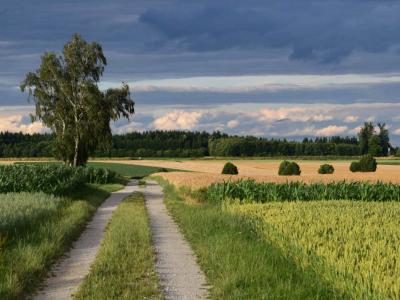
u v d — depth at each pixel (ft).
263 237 51.06
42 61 230.27
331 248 36.32
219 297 34.96
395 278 29.14
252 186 112.47
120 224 70.08
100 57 232.94
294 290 33.99
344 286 31.40
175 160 532.32
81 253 51.67
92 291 35.65
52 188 111.96
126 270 42.24
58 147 232.12
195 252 51.60
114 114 233.76
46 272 42.29
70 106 232.32
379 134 608.60
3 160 495.82
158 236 63.16
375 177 171.73
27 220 61.26
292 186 114.93
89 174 194.29
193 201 117.70
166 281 39.75
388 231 44.19
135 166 416.46
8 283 35.55
